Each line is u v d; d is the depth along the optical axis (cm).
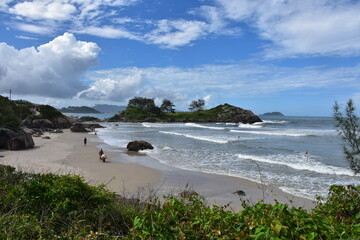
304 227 269
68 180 540
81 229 376
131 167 1964
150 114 13400
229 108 13438
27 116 6338
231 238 286
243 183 1513
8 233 344
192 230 303
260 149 2994
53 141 3766
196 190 1371
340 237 259
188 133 5419
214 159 2322
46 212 439
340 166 1991
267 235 253
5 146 2869
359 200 427
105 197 530
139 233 308
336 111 605
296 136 4641
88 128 6569
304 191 1343
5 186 522
